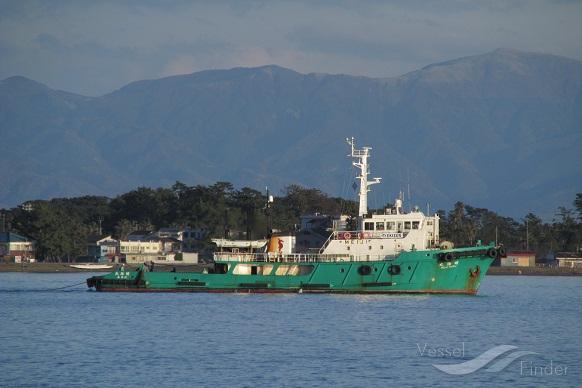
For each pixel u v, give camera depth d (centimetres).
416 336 18338
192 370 14688
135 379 14012
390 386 13700
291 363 15312
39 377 14150
